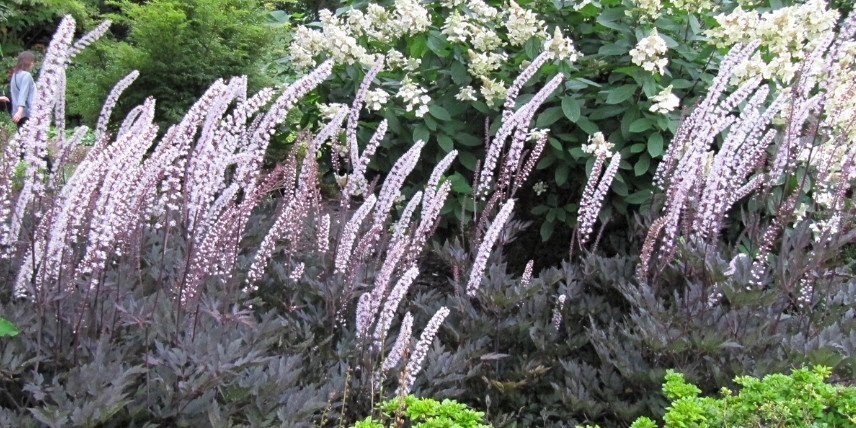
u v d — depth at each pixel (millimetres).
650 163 4121
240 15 7141
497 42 4355
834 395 2154
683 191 3057
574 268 3697
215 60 6879
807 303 3211
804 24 3877
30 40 13477
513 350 3379
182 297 2545
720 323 3080
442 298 3766
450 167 4566
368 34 4742
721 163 3072
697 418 2104
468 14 4707
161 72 6734
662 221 3078
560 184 4246
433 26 4590
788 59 3830
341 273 3227
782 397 2178
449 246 3727
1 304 2486
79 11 10805
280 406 2406
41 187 2350
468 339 3227
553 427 2941
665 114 3871
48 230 2359
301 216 3232
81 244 2676
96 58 7234
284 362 2660
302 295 3361
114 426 2193
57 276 2348
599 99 4199
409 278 2582
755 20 3885
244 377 2465
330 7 10766
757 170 3492
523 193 4590
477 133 4602
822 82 3525
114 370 2219
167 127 6672
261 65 7309
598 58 4426
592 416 2902
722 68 3238
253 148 2588
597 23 4457
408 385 2580
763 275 3367
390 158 4527
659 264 3297
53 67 2154
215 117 2381
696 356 2938
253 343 2635
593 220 3510
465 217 4246
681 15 4270
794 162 3527
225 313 2627
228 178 3588
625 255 3812
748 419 2115
